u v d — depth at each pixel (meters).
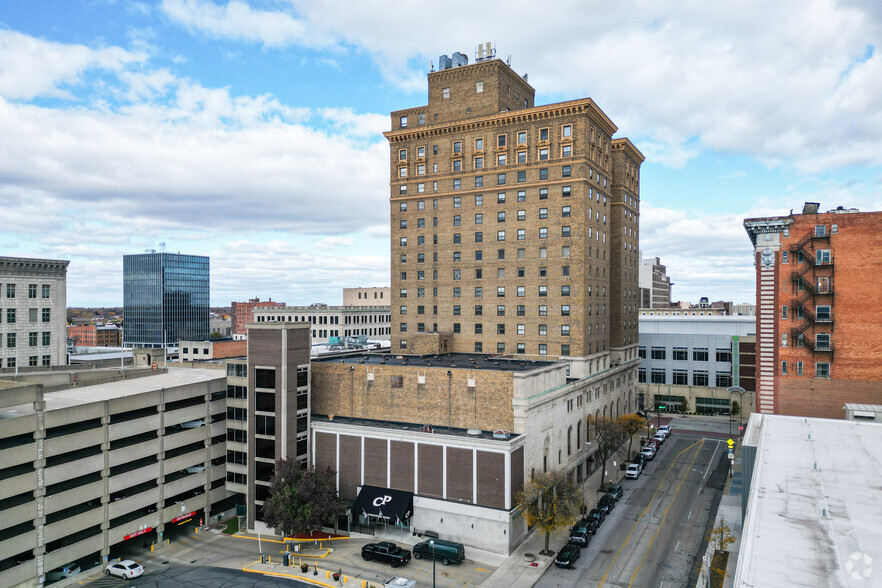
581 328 81.75
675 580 48.00
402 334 95.81
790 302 66.31
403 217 96.19
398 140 96.19
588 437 79.25
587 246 84.38
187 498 61.97
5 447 46.38
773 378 67.25
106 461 53.47
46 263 93.38
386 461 59.69
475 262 89.75
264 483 61.44
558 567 50.91
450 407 61.06
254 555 55.28
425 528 57.62
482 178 89.31
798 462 37.84
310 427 63.81
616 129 93.81
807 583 21.34
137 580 50.22
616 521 61.81
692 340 121.50
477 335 89.38
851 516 28.06
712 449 92.19
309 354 63.91
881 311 62.94
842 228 64.31
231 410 65.50
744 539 25.45
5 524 45.44
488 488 54.50
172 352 154.88
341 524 61.34
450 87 94.19
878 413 56.66
